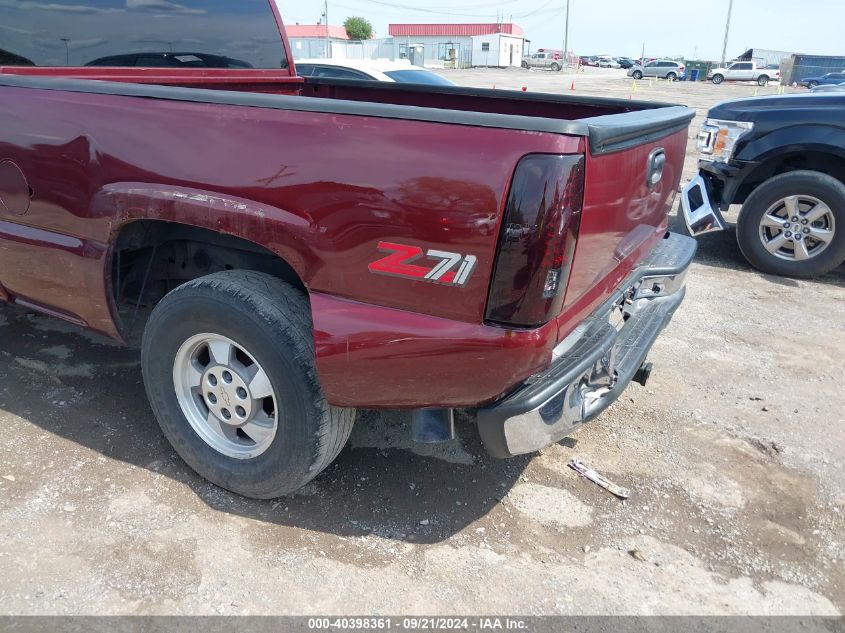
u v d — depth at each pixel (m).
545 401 2.16
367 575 2.42
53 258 2.86
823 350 4.48
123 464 2.93
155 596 2.27
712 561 2.59
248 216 2.28
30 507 2.63
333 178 2.12
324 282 2.23
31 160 2.76
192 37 3.57
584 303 2.34
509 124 1.92
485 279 1.98
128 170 2.51
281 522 2.65
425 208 2.00
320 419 2.41
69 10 3.02
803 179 5.62
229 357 2.55
